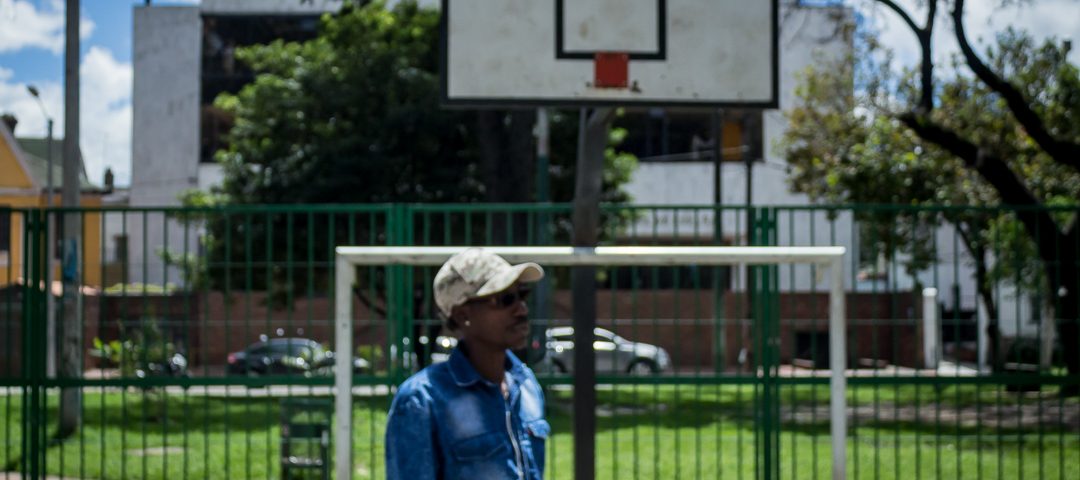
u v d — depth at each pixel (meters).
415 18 34.91
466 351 5.27
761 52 10.27
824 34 48.66
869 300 19.59
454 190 33.62
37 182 59.56
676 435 11.79
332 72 34.09
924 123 24.58
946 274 31.56
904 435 17.47
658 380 11.82
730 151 58.47
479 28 10.24
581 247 8.89
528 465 5.25
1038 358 12.39
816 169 39.56
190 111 61.28
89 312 23.86
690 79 10.23
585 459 8.67
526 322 5.33
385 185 33.16
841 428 7.99
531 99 10.17
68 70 19.53
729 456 15.90
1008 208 12.20
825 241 41.38
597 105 10.12
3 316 13.54
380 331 25.30
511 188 31.00
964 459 15.18
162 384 11.90
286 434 12.54
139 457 15.79
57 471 14.55
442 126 33.50
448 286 5.27
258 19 60.44
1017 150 33.00
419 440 5.04
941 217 14.44
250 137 35.78
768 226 11.68
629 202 38.78
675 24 10.29
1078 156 24.05
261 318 28.80
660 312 26.94
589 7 10.25
